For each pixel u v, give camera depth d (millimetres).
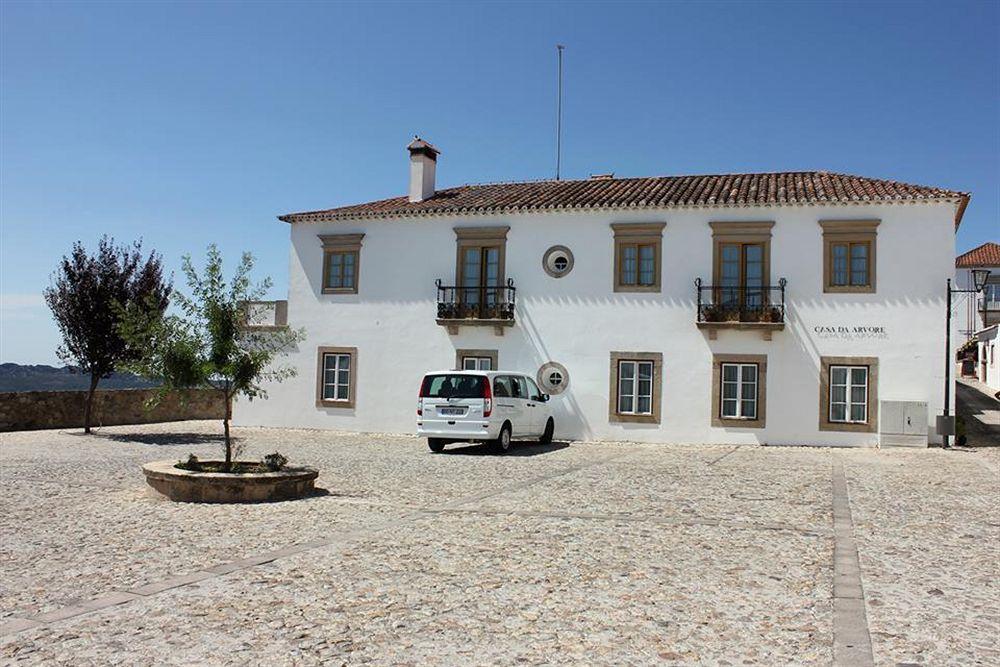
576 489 12461
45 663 4953
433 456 17766
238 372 12477
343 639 5414
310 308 25516
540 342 23062
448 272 24125
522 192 25703
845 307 20766
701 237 21828
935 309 20234
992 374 35719
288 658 5066
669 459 17359
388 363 24594
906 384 20344
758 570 7281
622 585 6770
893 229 20547
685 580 6934
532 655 5133
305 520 9758
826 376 20812
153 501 11242
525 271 23297
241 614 5949
